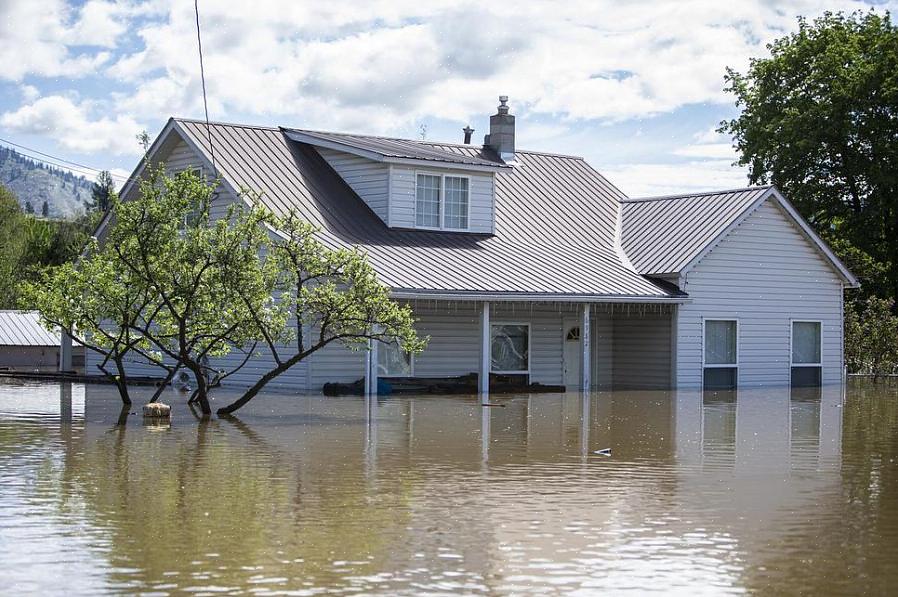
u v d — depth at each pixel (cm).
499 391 3056
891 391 3291
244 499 1219
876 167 4538
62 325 2228
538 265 3155
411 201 3222
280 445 1686
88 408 2280
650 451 1689
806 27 5012
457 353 3131
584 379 3092
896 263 4834
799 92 4853
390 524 1101
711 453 1672
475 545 1019
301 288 2144
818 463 1570
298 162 3275
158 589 864
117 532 1048
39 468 1425
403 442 1752
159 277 2103
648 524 1120
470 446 1716
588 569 943
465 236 3297
